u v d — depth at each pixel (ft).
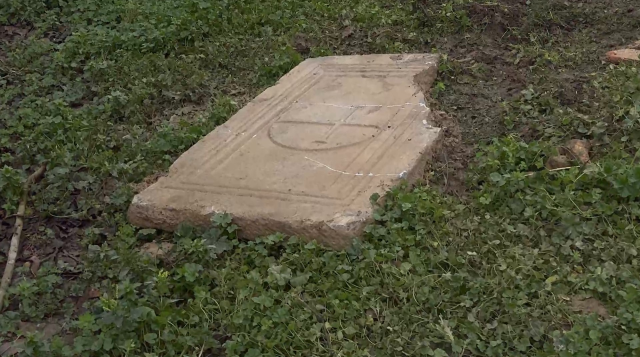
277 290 10.59
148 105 16.38
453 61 17.07
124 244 11.94
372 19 19.72
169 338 9.77
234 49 18.79
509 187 12.12
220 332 10.05
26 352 9.78
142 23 19.57
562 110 14.39
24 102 16.51
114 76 17.58
